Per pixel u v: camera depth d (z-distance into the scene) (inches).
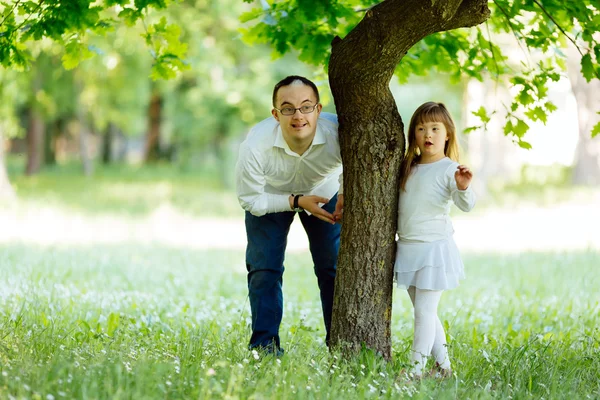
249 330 219.0
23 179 1209.4
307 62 257.3
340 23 255.1
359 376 173.0
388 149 182.9
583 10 202.8
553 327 276.1
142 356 171.6
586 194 970.1
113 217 794.2
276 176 199.8
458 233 711.1
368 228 184.1
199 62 953.5
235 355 185.3
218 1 961.5
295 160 194.5
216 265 472.1
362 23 175.3
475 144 992.2
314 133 190.2
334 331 188.5
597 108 1067.9
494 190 1067.9
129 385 145.5
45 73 1069.1
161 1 227.5
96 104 1243.2
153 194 1066.1
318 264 209.8
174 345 199.9
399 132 184.4
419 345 184.1
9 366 158.9
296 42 251.9
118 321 233.6
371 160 182.5
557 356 207.6
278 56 259.4
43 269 384.5
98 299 292.7
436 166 184.9
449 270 182.9
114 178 1307.8
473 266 476.1
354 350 184.5
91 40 745.6
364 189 183.2
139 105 1328.7
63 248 505.0
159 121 1608.0
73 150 2011.6
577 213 819.4
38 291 292.8
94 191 1077.1
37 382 143.2
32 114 1289.4
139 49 828.6
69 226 681.0
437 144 185.5
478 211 885.8
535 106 221.1
